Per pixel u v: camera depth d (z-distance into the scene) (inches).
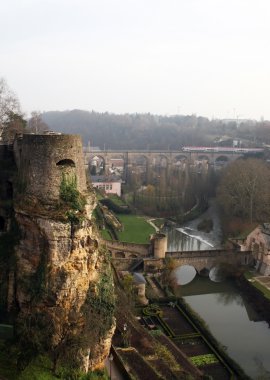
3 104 3708.2
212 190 6830.7
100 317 1807.3
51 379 1617.9
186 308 2997.0
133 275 3230.8
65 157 1782.7
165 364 2054.6
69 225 1724.9
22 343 1708.9
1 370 1581.0
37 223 1753.2
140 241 4616.1
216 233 5344.5
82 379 1697.8
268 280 3676.2
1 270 1857.8
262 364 2583.7
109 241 3941.9
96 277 1841.8
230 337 2920.8
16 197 1872.5
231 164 6569.9
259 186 5265.8
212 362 2383.1
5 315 1829.5
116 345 2078.0
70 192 1781.5
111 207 6215.6
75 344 1701.5
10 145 2107.5
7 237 1898.4
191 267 4301.2
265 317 3179.1
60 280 1720.0
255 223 5029.5
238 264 3929.6
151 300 3090.6
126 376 1852.9
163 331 2647.6
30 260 1796.3
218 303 3499.0
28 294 1768.0
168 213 6131.9
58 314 1716.3
